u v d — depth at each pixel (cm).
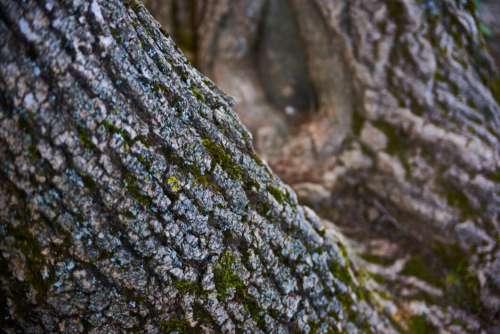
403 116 191
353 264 179
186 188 157
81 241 153
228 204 160
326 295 169
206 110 160
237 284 161
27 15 149
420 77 190
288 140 212
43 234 153
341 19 192
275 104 224
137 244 155
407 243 193
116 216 154
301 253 166
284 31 208
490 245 187
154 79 155
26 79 150
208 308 159
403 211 193
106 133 152
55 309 155
